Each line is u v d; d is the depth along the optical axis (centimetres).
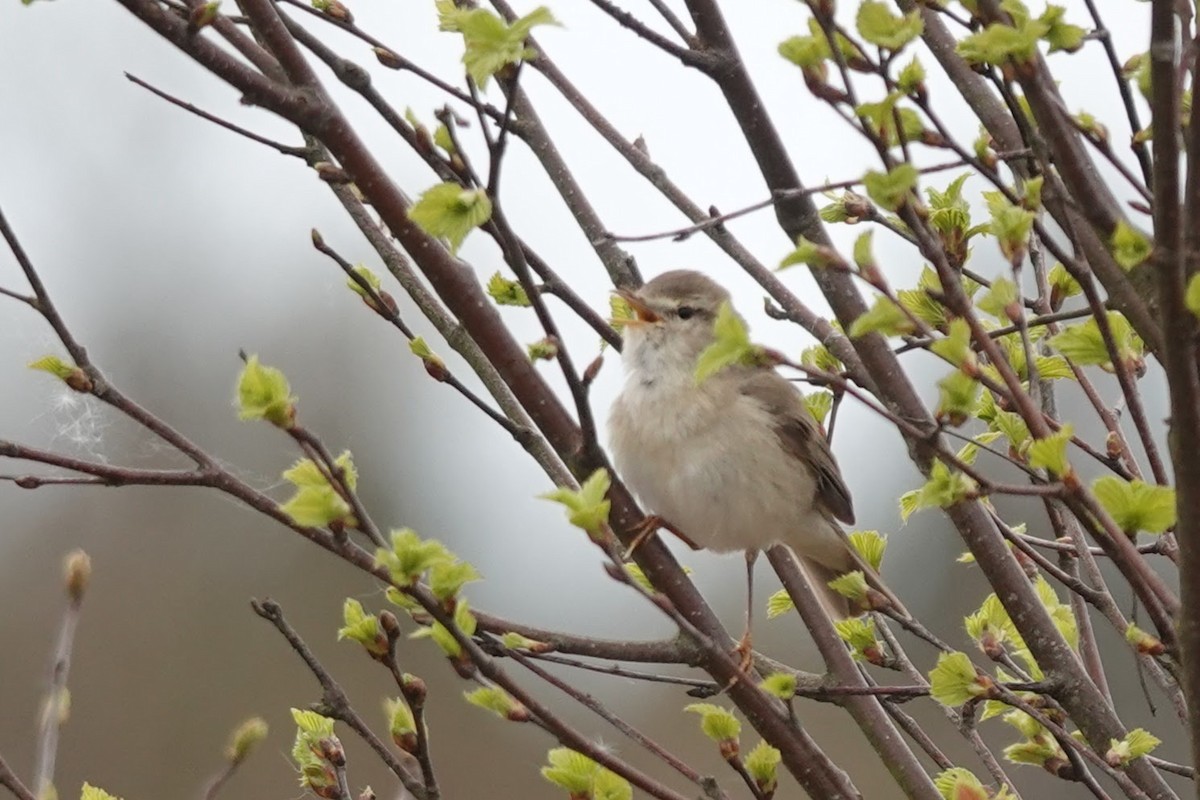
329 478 539
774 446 941
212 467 591
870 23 518
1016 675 757
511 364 680
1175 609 516
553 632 658
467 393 738
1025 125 560
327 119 621
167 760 1727
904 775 734
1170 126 459
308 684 1816
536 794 1769
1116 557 518
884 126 521
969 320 523
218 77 588
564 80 884
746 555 964
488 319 675
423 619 626
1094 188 532
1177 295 457
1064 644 687
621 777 611
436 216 549
